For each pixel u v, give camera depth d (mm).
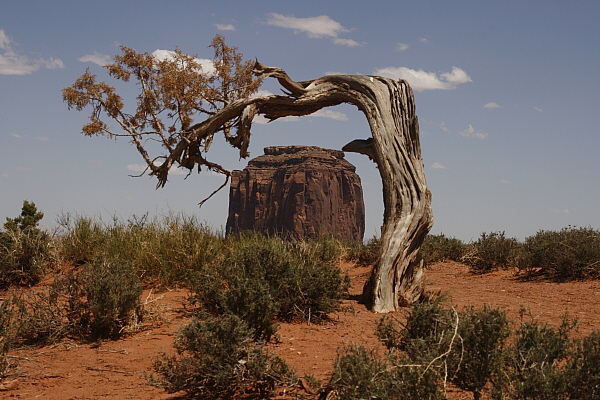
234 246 11891
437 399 3729
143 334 7359
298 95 11156
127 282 7680
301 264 9000
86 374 5859
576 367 3824
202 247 10875
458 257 15781
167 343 6910
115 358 6379
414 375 3730
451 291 11156
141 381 5594
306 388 4996
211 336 5125
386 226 9820
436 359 3793
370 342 6887
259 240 12391
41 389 5441
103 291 7340
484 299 10039
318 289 8273
